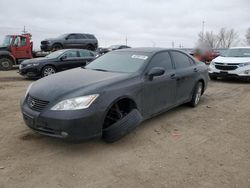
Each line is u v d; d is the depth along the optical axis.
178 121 5.97
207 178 3.68
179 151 4.46
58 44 23.28
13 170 3.73
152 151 4.43
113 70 5.32
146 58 5.45
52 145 4.50
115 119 4.57
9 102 7.41
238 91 9.87
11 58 17.50
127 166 3.93
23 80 12.52
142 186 3.46
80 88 4.23
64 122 3.93
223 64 12.05
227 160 4.21
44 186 3.40
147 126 5.56
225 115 6.56
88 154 4.24
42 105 4.15
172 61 6.12
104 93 4.27
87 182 3.51
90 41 25.20
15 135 4.88
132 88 4.73
